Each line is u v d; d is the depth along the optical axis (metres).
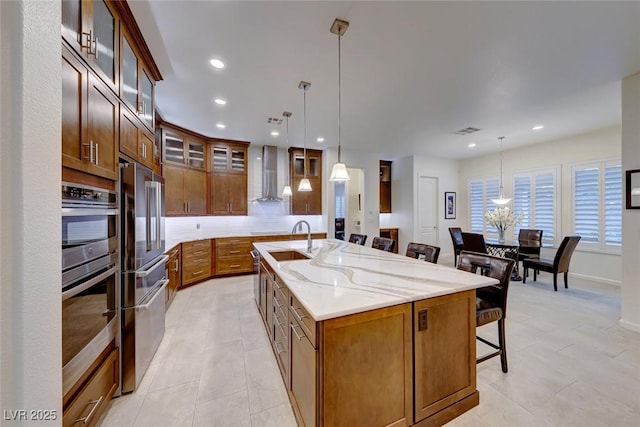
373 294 1.47
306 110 3.72
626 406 1.72
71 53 1.30
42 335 0.72
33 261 0.70
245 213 5.46
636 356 2.30
